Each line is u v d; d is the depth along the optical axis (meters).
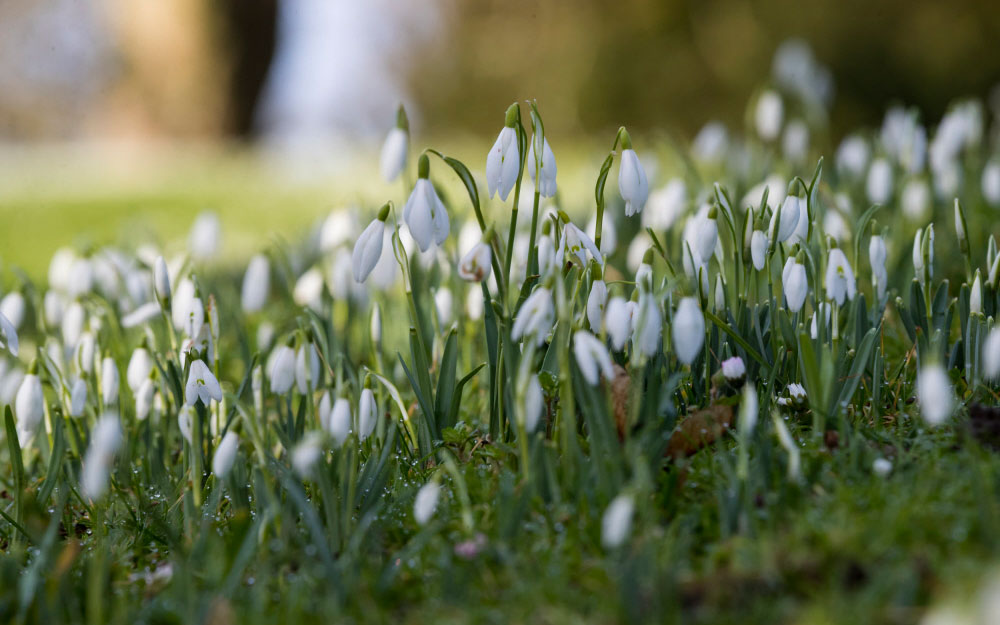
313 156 15.83
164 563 2.76
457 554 2.43
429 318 3.68
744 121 23.72
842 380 2.90
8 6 25.50
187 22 22.30
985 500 2.18
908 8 22.62
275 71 23.86
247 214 10.84
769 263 3.03
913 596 1.99
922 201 4.83
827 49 22.77
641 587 2.15
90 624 2.32
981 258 4.50
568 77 25.42
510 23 26.84
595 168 8.05
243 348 3.67
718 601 2.13
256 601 2.25
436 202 2.67
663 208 4.43
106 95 25.59
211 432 3.37
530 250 2.92
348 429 2.78
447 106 27.58
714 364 3.07
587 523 2.45
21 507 2.89
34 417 3.14
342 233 4.44
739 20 23.67
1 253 9.11
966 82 22.53
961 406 2.90
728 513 2.38
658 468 2.59
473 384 3.96
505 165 2.77
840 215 3.89
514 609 2.16
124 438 3.54
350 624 2.22
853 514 2.34
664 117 24.94
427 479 2.92
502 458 2.85
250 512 2.98
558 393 2.83
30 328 5.44
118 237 6.19
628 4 25.19
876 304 3.23
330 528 2.56
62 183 14.45
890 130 5.61
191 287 3.26
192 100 22.92
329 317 3.96
